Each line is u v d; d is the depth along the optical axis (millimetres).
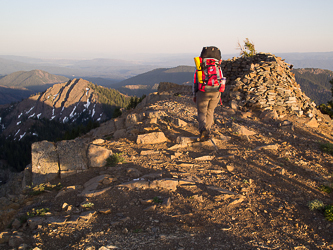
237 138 8648
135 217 4246
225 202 4820
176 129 9141
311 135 10016
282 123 10625
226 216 4391
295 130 10289
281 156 7336
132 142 8289
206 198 4914
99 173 6113
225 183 5633
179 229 3896
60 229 3879
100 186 5371
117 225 4004
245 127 9898
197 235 3760
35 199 5320
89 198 4875
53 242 3594
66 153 6520
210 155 7152
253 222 4301
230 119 10891
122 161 6570
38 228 3934
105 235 3688
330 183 5797
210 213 4434
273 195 5312
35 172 6469
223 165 6586
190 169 6262
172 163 6543
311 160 7230
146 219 4180
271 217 4512
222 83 6059
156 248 3375
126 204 4652
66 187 5484
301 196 5367
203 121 6543
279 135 9453
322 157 7453
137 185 5223
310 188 5715
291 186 5750
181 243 3516
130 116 10766
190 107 12203
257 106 12281
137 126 9820
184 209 4508
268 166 6594
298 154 7613
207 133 6562
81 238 3604
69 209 4480
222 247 3480
